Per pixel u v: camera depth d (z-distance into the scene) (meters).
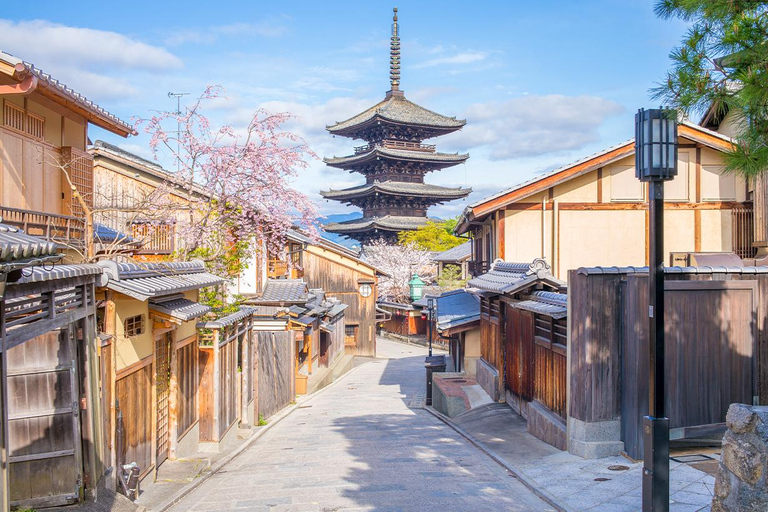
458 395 18.27
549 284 14.48
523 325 15.23
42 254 5.13
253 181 18.34
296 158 18.64
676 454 9.49
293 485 9.88
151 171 20.36
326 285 41.53
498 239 20.83
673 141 6.79
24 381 7.48
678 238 20.56
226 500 9.02
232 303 19.30
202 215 18.28
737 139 6.08
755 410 5.71
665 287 9.44
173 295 11.22
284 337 21.12
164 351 11.06
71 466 7.55
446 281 51.97
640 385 9.73
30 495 7.47
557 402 12.38
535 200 20.83
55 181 13.55
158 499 9.09
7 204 11.49
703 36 5.78
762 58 5.52
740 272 9.71
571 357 10.81
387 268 59.34
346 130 67.12
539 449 11.70
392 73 69.12
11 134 11.69
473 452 12.23
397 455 12.29
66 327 7.56
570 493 8.49
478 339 22.23
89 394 7.76
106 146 20.97
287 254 28.22
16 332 5.71
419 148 66.75
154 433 10.18
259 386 17.48
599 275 10.26
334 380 30.39
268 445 14.36
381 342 51.75
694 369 9.51
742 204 20.45
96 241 15.18
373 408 20.80
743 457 5.66
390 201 67.06
